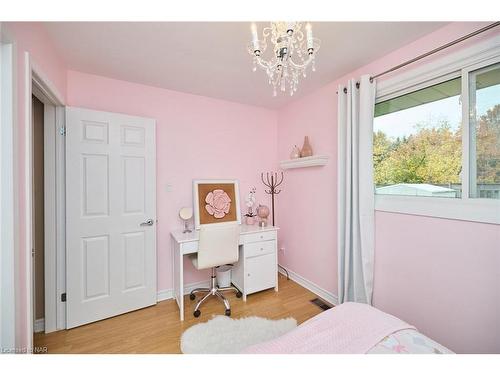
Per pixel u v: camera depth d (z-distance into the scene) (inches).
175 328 74.9
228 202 110.0
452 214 56.2
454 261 56.3
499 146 51.4
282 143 123.0
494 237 49.8
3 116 39.6
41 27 55.6
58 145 73.9
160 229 96.1
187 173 102.6
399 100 71.6
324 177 95.6
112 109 86.6
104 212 80.0
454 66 56.6
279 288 105.1
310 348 35.1
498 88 51.4
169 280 97.3
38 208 74.4
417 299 63.9
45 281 72.5
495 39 49.2
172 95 98.8
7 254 39.4
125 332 72.7
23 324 44.1
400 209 67.6
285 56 48.0
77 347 65.8
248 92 102.0
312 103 101.7
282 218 123.0
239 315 82.1
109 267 80.7
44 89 61.9
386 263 71.8
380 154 77.1
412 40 64.2
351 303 48.6
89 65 76.9
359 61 75.6
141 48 67.2
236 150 115.4
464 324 54.4
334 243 90.8
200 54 70.8
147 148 88.4
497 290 49.4
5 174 39.5
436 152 62.7
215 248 84.7
